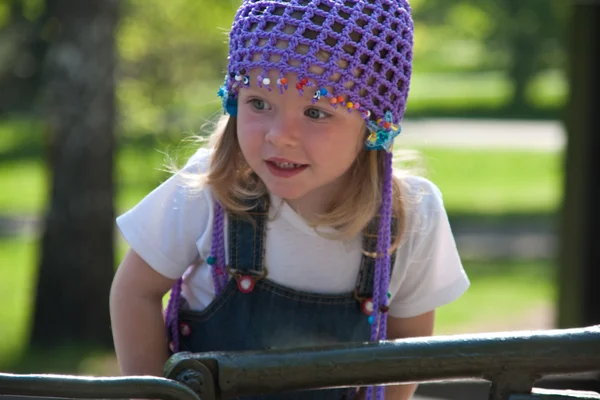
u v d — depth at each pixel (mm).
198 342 4273
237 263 4156
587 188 11078
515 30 59594
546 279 21484
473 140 48219
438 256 4445
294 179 3797
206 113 17969
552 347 2750
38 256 16250
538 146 46094
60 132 15594
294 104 3711
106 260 16203
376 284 4148
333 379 2768
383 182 4164
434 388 5746
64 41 15156
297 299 4172
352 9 3750
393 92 3934
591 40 10906
